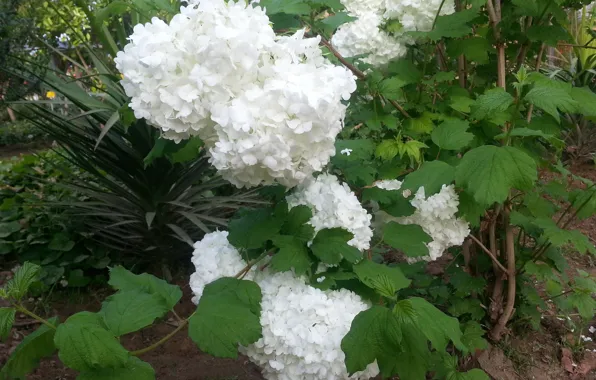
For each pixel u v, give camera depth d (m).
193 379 0.81
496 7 0.69
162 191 1.08
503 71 0.70
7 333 0.43
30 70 1.02
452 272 0.82
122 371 0.41
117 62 0.47
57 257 1.11
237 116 0.41
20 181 1.38
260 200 1.15
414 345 0.45
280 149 0.42
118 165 1.06
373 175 0.64
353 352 0.43
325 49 0.66
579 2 0.71
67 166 1.44
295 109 0.42
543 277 0.73
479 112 0.56
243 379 0.81
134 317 0.43
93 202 1.13
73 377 0.82
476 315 0.80
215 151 0.45
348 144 0.59
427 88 0.71
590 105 0.58
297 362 0.49
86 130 1.04
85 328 0.40
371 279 0.50
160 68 0.43
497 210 0.73
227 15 0.46
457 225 0.64
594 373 0.82
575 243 0.65
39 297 1.06
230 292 0.47
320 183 0.55
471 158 0.50
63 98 1.23
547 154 0.84
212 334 0.43
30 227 1.19
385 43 0.72
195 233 1.16
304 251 0.51
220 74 0.43
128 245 1.16
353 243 0.53
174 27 0.46
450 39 0.69
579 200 0.70
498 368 0.81
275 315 0.49
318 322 0.49
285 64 0.45
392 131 0.73
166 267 1.14
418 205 0.61
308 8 0.54
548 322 0.91
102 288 1.13
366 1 0.73
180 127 0.45
